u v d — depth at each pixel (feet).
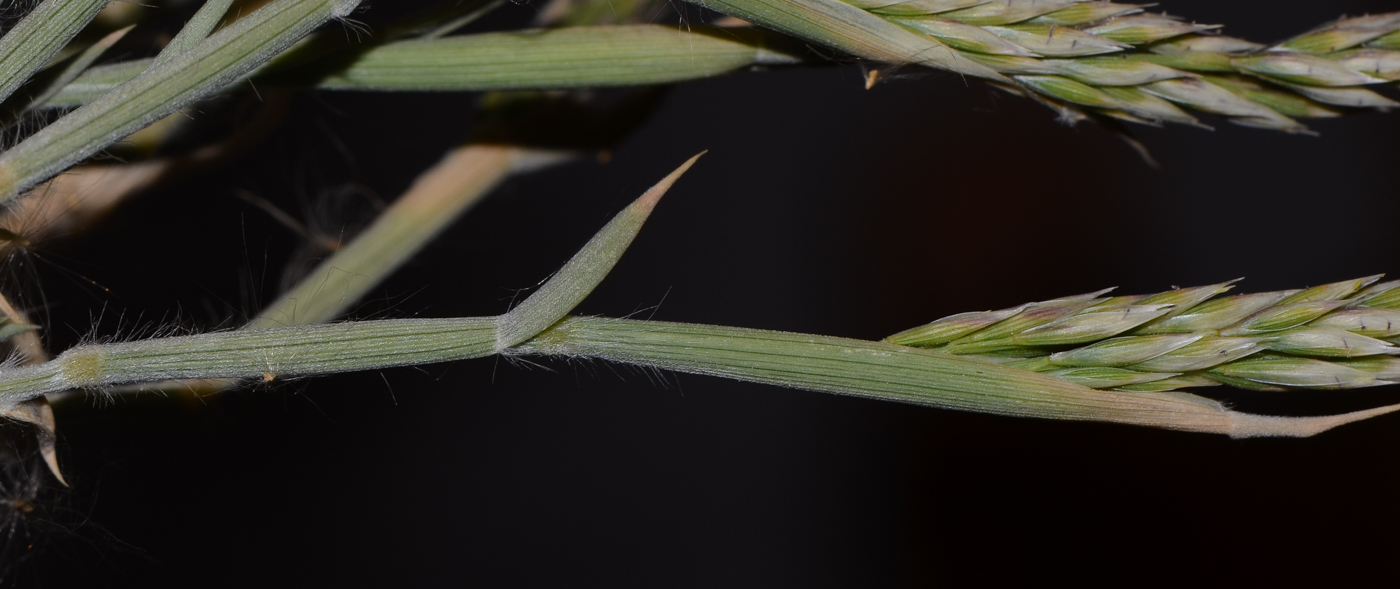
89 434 0.37
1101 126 0.35
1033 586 0.79
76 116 0.31
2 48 0.31
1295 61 0.34
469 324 0.32
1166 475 0.81
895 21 0.34
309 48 0.34
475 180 0.39
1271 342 0.32
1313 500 0.80
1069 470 0.81
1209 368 0.33
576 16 0.37
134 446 0.51
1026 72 0.34
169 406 0.35
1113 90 0.34
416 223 0.38
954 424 0.82
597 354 0.32
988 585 0.79
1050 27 0.34
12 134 0.34
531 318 0.32
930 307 0.75
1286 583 0.79
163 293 0.51
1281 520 0.80
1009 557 0.80
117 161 0.36
